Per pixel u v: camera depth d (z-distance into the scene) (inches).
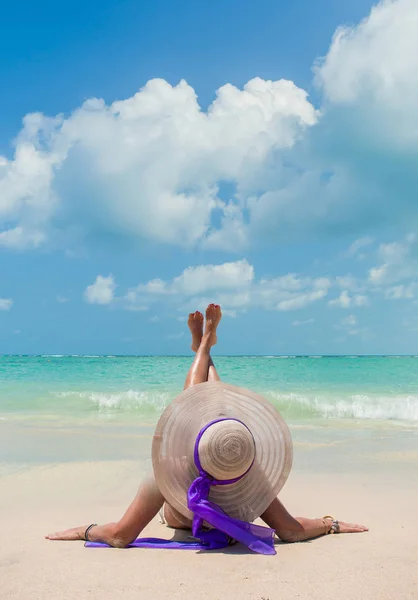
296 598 102.6
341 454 279.0
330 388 676.1
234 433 132.6
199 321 228.8
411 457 269.7
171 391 623.2
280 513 142.3
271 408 143.6
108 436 342.6
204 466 132.8
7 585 110.7
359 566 118.9
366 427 390.3
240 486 138.9
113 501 188.2
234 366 1087.0
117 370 976.9
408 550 130.2
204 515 133.1
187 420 139.6
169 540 147.2
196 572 118.0
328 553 130.0
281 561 124.7
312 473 232.5
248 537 133.2
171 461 137.6
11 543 141.6
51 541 143.7
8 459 265.6
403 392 629.6
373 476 226.5
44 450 291.0
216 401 142.2
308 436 345.1
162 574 116.9
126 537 138.7
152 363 1293.1
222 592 106.1
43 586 110.0
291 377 828.6
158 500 139.5
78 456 273.1
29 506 181.8
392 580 110.0
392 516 167.2
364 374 889.5
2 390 651.5
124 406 518.0
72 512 173.8
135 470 237.9
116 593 106.2
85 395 575.8
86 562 125.6
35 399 564.4
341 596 103.0
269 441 141.6
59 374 901.8
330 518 152.5
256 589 107.3
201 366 188.2
